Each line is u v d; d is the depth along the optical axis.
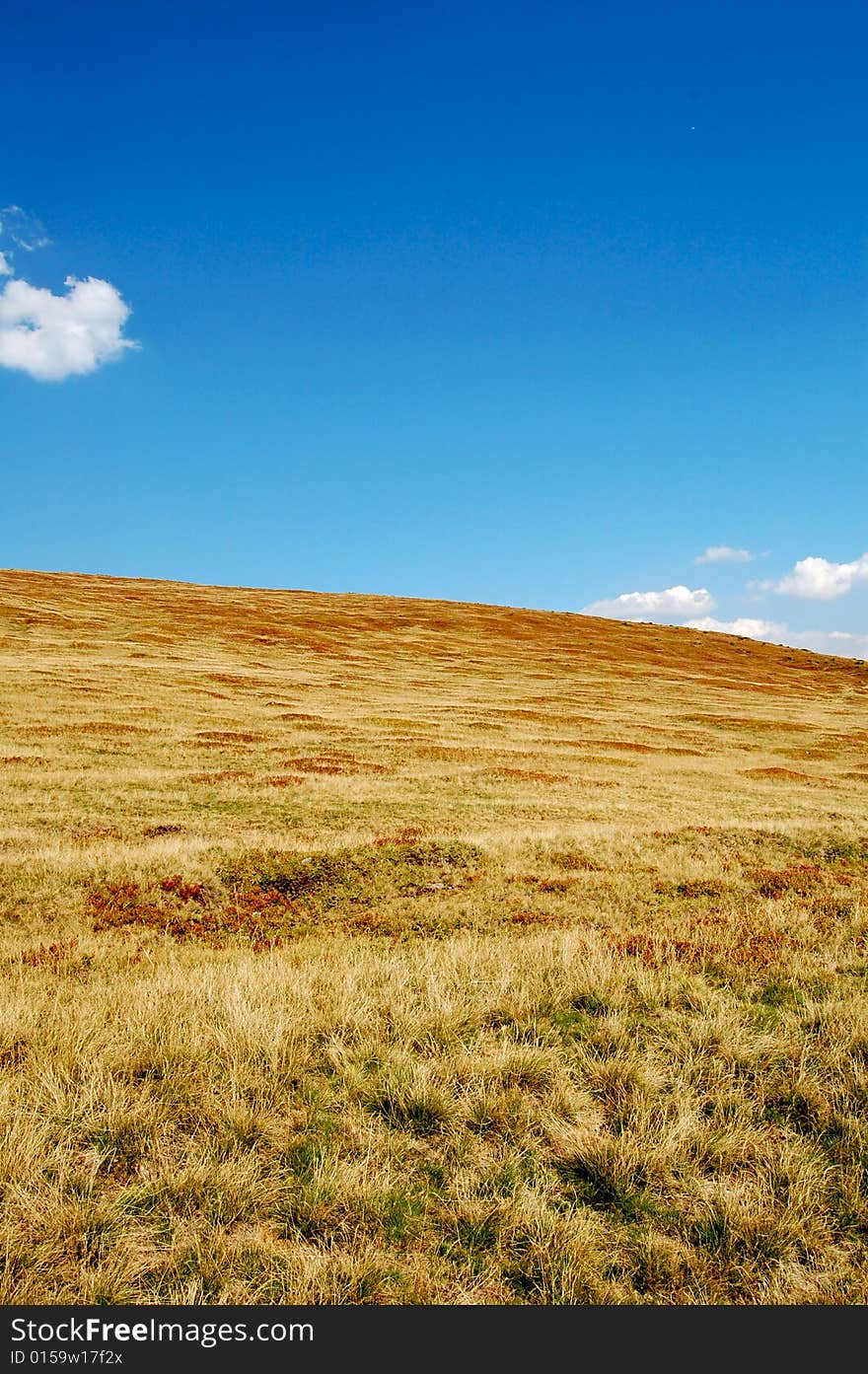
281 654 79.19
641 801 28.80
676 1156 5.46
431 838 18.75
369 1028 7.16
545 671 85.50
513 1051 6.66
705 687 82.56
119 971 10.71
